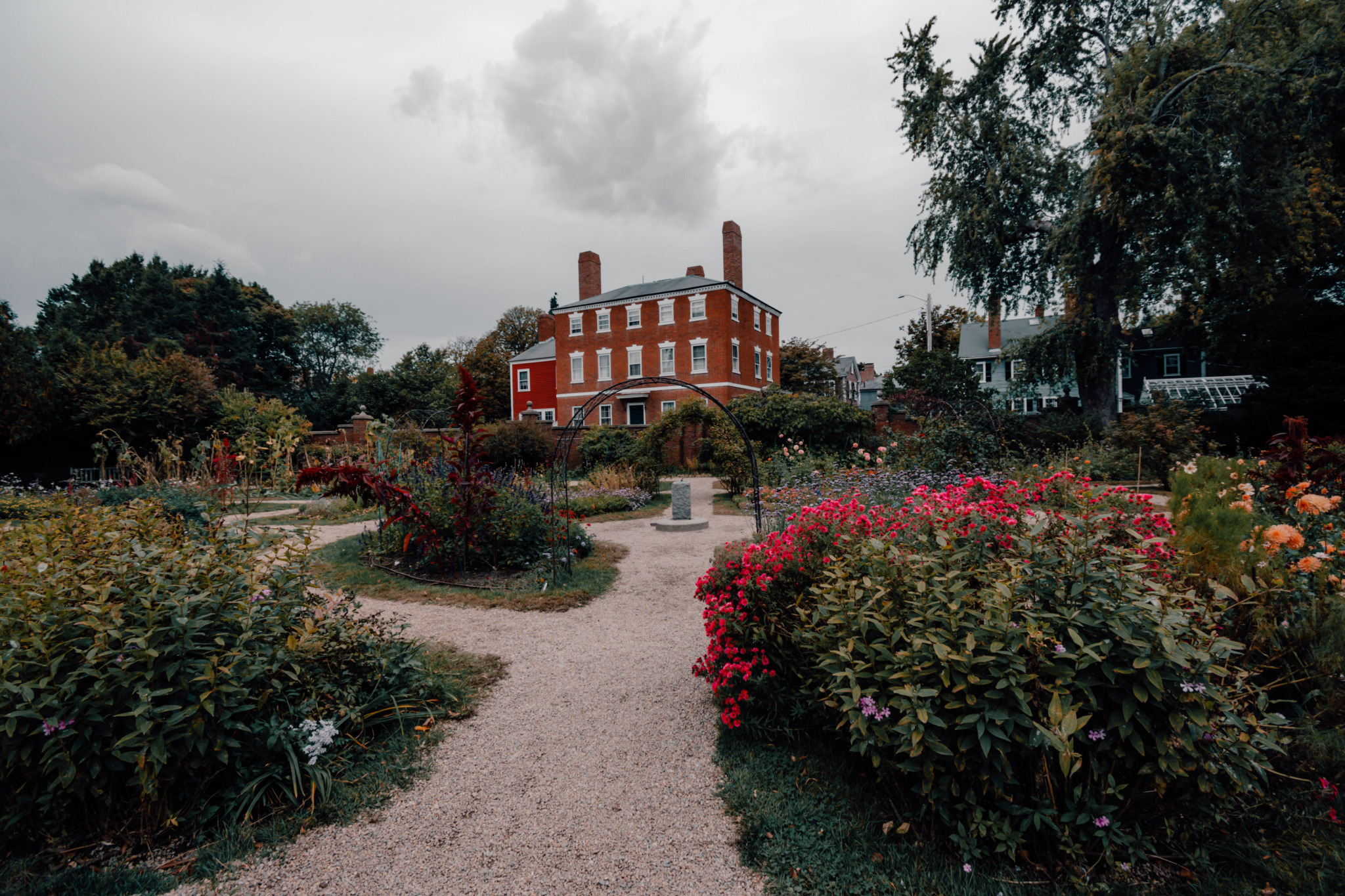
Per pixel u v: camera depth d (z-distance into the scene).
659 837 2.30
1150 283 17.64
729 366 27.41
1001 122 17.98
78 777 2.11
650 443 14.45
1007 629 1.96
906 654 2.07
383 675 3.20
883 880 1.96
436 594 5.87
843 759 2.64
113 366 19.20
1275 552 2.74
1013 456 12.50
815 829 2.24
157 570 2.53
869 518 3.14
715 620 3.09
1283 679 2.36
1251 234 15.18
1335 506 3.67
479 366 41.09
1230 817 2.07
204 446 10.26
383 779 2.68
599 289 32.31
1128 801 1.96
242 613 2.68
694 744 3.03
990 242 18.19
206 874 2.09
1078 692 1.97
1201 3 16.55
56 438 17.83
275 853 2.20
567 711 3.43
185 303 34.22
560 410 31.95
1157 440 13.86
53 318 37.31
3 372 16.17
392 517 6.20
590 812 2.47
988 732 1.85
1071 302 18.16
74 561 2.86
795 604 2.87
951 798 2.12
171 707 2.14
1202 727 1.85
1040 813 1.91
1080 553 2.17
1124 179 15.12
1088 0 17.92
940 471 10.62
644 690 3.72
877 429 19.59
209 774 2.39
